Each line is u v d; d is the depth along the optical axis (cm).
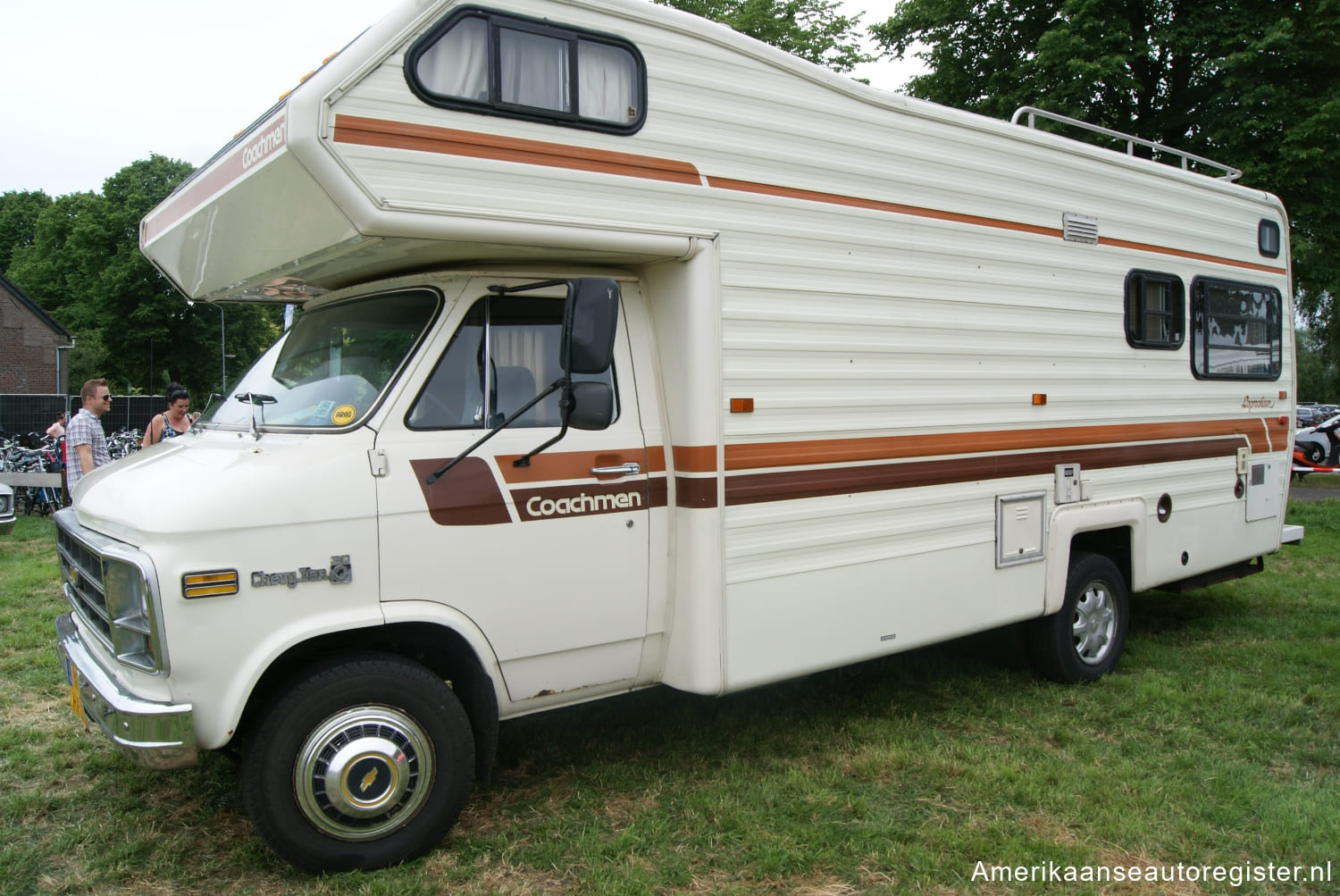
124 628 304
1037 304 518
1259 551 680
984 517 491
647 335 398
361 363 363
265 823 314
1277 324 699
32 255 4966
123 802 394
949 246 475
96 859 347
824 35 1473
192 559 296
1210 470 632
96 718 322
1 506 990
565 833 363
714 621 386
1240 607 736
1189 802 391
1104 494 557
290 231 345
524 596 357
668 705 501
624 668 391
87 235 3744
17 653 585
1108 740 464
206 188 387
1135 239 578
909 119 459
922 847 352
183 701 298
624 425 385
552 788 406
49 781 414
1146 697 518
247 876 335
